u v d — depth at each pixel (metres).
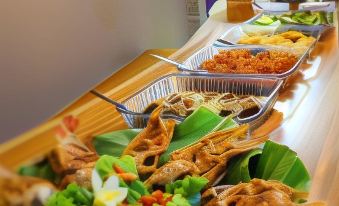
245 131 1.08
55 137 0.71
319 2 2.11
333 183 0.99
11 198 0.62
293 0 2.16
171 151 1.00
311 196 0.95
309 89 1.41
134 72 1.49
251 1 2.07
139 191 0.87
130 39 1.73
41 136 0.68
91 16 1.48
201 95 1.30
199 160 0.99
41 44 1.29
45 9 1.29
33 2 1.25
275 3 2.15
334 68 1.56
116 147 0.96
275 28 1.88
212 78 1.36
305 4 2.08
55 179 0.71
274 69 1.47
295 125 1.21
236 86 1.35
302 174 0.98
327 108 1.29
